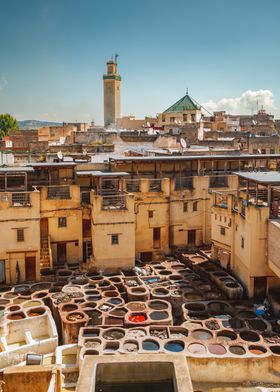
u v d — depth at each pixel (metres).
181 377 11.91
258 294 35.41
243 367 26.53
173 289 36.97
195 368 26.58
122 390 12.34
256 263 34.84
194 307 34.06
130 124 112.25
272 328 30.67
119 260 41.22
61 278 39.22
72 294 35.91
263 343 28.25
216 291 36.78
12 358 28.09
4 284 38.88
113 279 39.28
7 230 38.59
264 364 26.59
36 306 33.88
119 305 34.06
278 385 26.48
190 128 77.25
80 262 42.94
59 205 41.72
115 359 12.77
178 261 44.09
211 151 58.34
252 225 34.56
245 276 36.19
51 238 42.06
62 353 28.34
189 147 63.12
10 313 32.72
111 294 36.31
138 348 27.72
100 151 68.19
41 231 41.91
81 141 79.94
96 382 12.49
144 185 44.44
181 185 47.41
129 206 40.88
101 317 32.00
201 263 41.84
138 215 44.56
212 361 26.52
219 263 41.31
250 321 31.66
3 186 44.22
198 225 47.06
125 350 27.45
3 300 35.31
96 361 12.69
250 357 26.53
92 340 28.75
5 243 38.66
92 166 47.69
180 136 73.62
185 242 46.94
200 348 27.84
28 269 39.53
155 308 33.75
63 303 34.16
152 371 12.64
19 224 38.72
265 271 34.91
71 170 45.16
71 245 42.72
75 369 26.61
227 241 39.81
